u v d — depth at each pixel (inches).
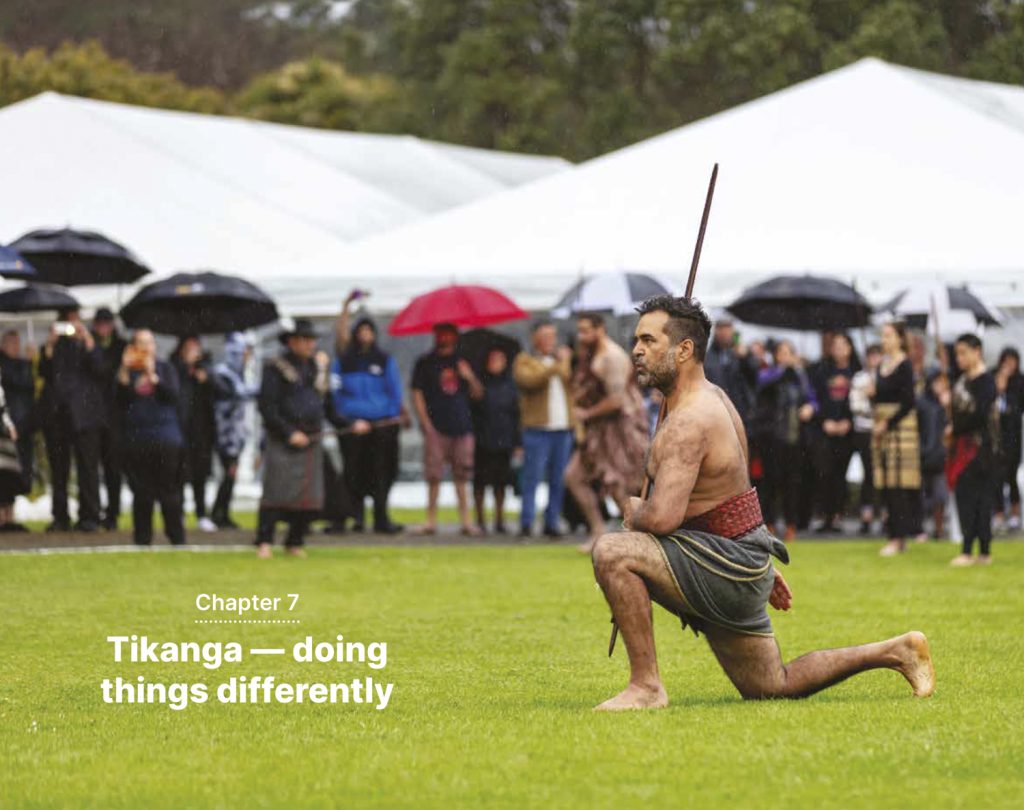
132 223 2600.9
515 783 531.5
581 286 1881.2
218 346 2480.3
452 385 1781.5
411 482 2603.3
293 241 2662.4
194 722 669.3
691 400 661.3
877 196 2128.4
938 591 1192.8
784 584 691.4
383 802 510.0
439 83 5059.1
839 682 687.7
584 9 4904.0
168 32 5580.7
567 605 1117.7
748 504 663.1
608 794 514.3
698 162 2245.3
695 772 542.3
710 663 834.2
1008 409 1756.9
